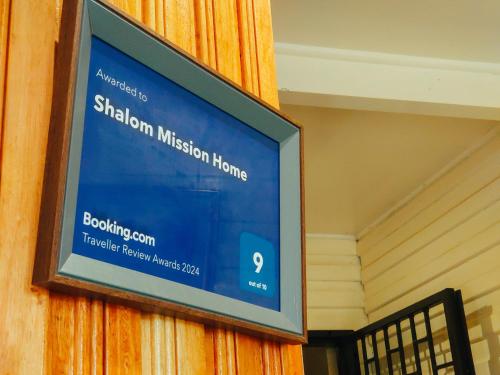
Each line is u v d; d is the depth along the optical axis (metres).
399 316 4.96
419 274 5.04
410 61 3.71
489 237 4.32
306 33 3.44
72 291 0.99
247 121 1.40
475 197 4.48
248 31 1.56
